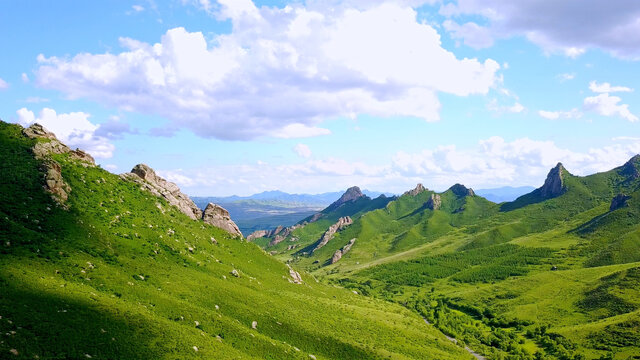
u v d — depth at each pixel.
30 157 140.88
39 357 65.50
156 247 142.25
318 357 118.56
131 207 162.00
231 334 105.62
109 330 80.25
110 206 151.62
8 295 76.25
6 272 84.12
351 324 159.12
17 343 65.44
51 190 130.12
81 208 136.62
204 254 165.62
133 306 94.38
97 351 73.69
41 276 89.50
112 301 91.06
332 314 164.38
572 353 191.75
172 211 189.50
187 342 88.25
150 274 121.25
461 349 177.38
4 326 67.75
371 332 158.00
